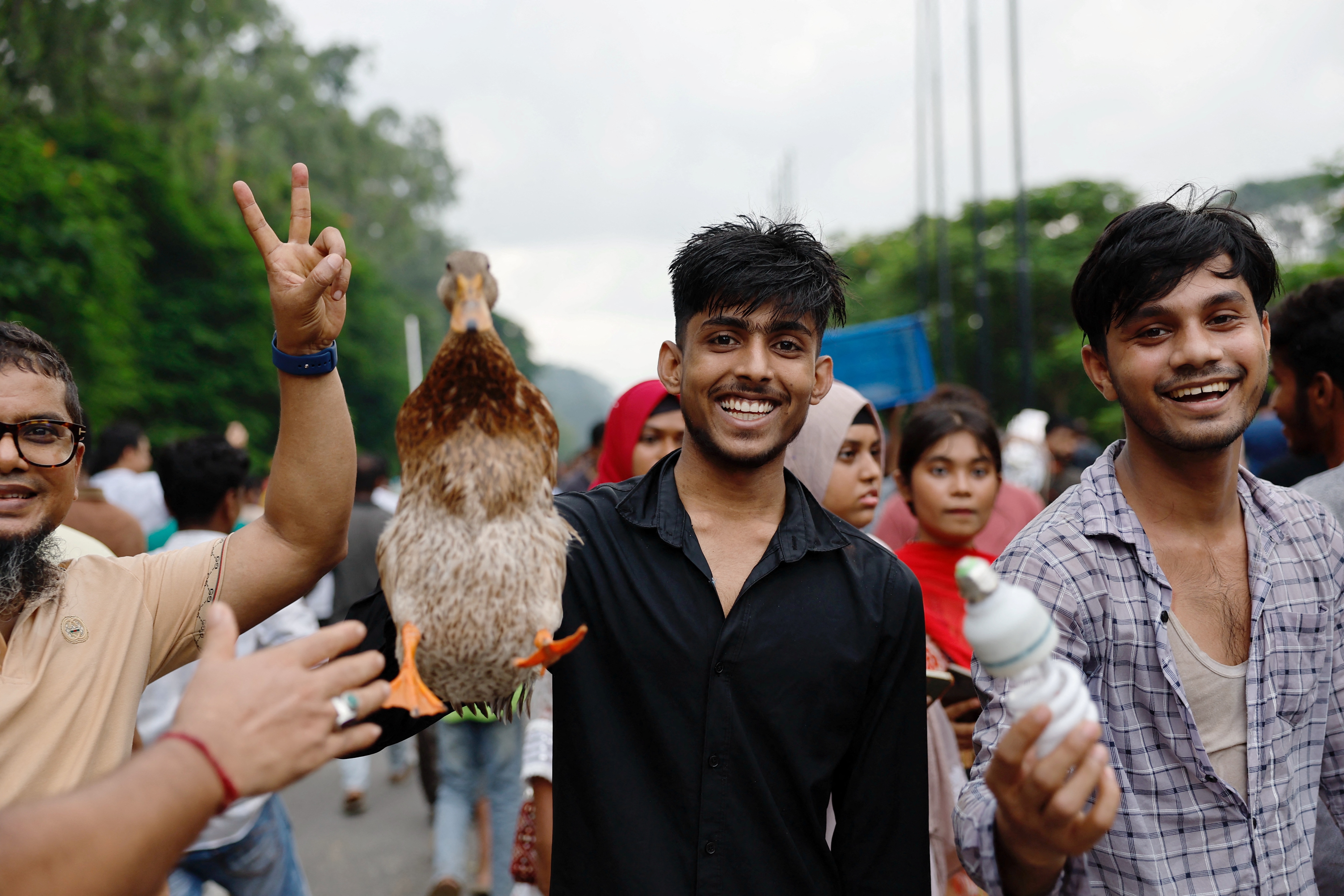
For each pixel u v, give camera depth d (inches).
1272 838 71.9
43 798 53.4
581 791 74.5
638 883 71.2
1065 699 56.6
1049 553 75.4
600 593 76.0
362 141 2268.7
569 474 545.3
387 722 71.0
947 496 130.6
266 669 50.1
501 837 179.0
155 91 1093.8
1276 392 119.9
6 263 737.6
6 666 63.4
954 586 128.0
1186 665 73.7
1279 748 73.2
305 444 72.6
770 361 74.5
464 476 58.2
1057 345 1509.6
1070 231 1664.6
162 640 72.4
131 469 263.9
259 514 282.5
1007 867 66.0
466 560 57.7
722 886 71.3
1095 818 58.1
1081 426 388.5
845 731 75.9
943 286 1039.0
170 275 1331.2
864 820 76.4
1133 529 74.9
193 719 48.3
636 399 143.7
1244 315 73.9
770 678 73.5
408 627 58.5
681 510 78.1
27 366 67.3
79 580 68.7
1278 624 74.7
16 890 43.1
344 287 70.7
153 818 45.5
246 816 119.8
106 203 992.9
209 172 1449.3
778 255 75.2
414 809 258.4
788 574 76.4
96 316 841.5
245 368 1357.0
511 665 59.3
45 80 760.3
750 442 75.5
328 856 224.8
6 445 65.5
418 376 347.9
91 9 741.3
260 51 1964.8
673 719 73.7
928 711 108.0
